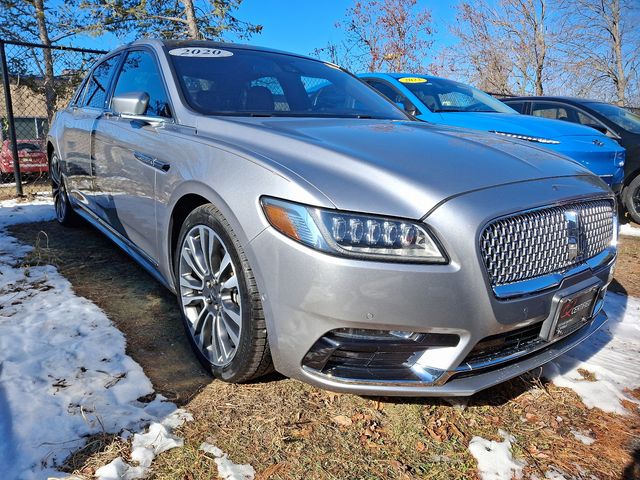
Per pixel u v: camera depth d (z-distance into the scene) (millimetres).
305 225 1831
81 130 3928
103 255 4051
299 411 2145
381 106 3492
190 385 2283
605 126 6836
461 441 2049
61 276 3496
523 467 1930
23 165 7848
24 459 1745
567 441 2102
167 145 2604
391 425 2109
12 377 2189
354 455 1922
